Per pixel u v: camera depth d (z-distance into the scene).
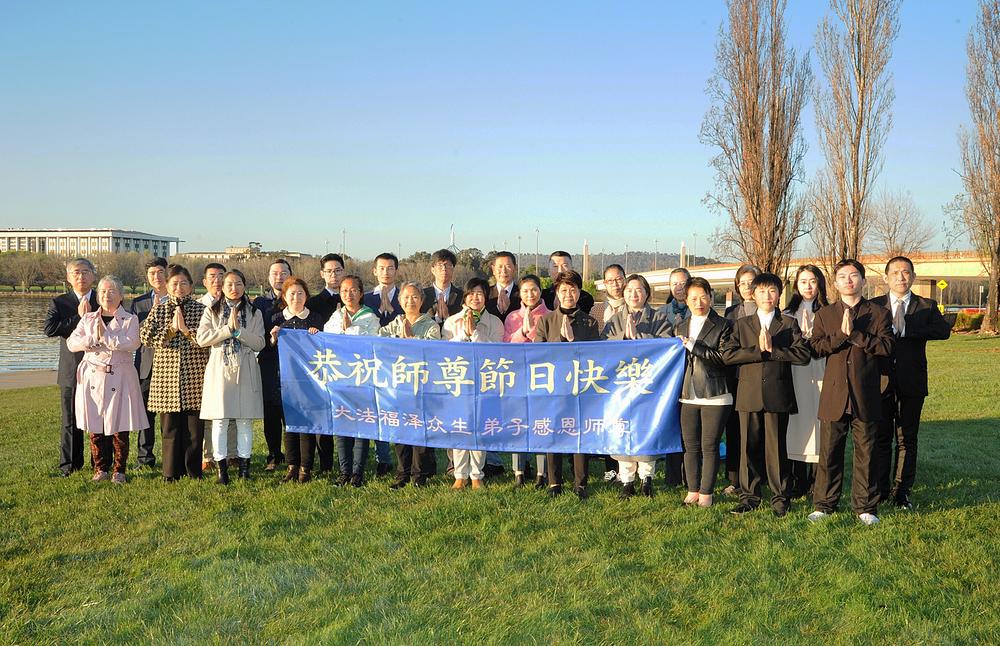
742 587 4.71
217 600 4.65
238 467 8.07
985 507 6.20
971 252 49.06
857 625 4.22
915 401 6.36
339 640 4.08
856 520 5.91
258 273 89.88
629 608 4.47
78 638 4.24
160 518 6.28
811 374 6.51
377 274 8.08
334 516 6.25
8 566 5.30
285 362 7.40
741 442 6.38
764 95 28.78
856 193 30.81
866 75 30.25
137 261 110.94
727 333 6.34
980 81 30.58
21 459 8.88
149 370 8.15
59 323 7.66
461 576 4.95
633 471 6.77
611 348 6.70
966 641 4.05
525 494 6.73
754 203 29.17
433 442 7.02
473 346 6.95
